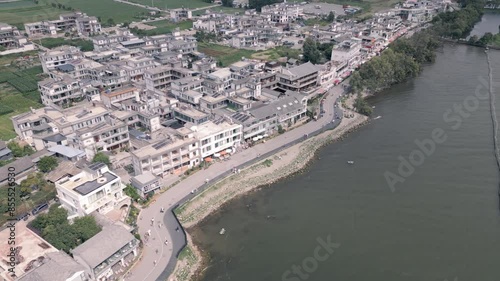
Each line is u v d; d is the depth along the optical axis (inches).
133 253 3612.2
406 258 3774.6
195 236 4124.0
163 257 3656.5
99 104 6117.1
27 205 4188.0
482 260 3718.0
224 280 3592.5
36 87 7618.1
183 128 5231.3
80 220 3710.6
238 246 4001.0
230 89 6722.4
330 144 5748.0
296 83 7165.4
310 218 4355.3
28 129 5659.5
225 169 5027.1
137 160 4591.5
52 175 4643.2
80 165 4751.5
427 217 4276.6
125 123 5487.2
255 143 5625.0
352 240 4018.2
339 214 4392.2
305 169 5216.5
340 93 7352.4
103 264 3326.8
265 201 4655.5
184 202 4421.8
